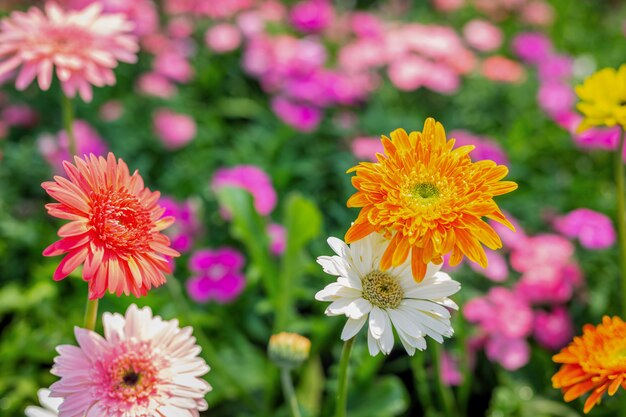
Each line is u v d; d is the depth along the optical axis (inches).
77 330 25.7
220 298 40.5
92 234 24.4
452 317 37.8
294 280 39.2
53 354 37.8
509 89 60.0
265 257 39.6
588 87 33.8
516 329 39.4
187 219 43.8
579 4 79.7
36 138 52.7
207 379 37.6
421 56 60.1
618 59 67.5
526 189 51.7
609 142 47.9
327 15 62.7
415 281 24.4
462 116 58.2
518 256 43.0
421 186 24.6
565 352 28.0
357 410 36.9
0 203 45.2
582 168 55.4
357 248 25.4
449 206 24.2
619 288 43.9
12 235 42.9
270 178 49.5
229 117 59.0
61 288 41.7
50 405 27.1
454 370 40.0
